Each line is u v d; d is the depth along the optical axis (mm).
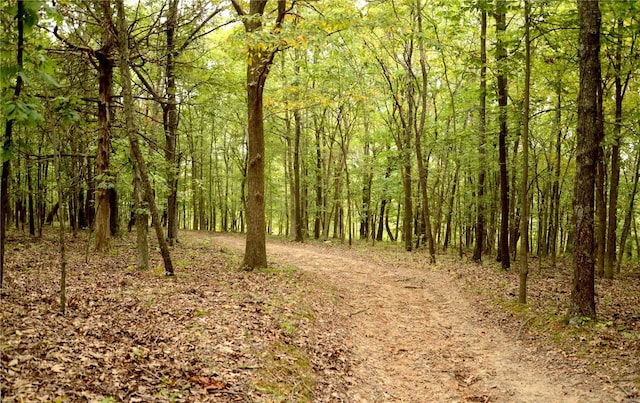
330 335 8945
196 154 35250
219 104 18875
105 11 11461
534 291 12695
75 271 10867
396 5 18797
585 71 8664
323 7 12039
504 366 7934
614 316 9547
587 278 8914
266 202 40625
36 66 4922
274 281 12258
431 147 21109
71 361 5262
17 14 4504
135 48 14031
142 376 5332
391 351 8859
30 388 4383
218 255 17125
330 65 21328
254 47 10914
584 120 8758
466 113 21406
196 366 5930
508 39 11961
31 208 19844
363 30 12867
